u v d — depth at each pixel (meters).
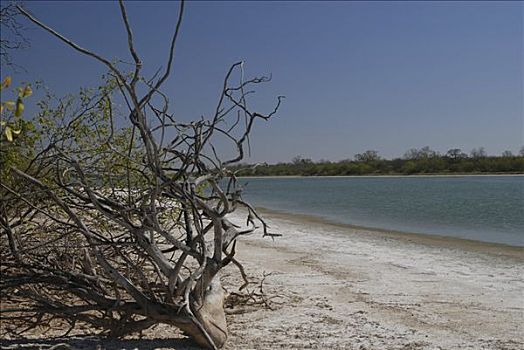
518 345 6.94
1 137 5.62
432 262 13.32
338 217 28.48
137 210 6.09
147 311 6.06
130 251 7.86
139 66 5.16
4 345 6.05
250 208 6.65
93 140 7.88
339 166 149.38
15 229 7.66
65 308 6.13
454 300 9.33
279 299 9.12
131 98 5.26
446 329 7.60
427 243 17.14
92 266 6.57
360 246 16.27
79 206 7.03
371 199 45.50
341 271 11.95
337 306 8.76
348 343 6.88
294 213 31.73
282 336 7.08
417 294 9.77
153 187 6.07
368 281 10.87
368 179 124.06
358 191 62.97
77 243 7.12
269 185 100.06
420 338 7.16
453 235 19.62
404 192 56.62
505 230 21.25
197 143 5.89
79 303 7.66
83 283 6.26
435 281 10.95
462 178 105.56
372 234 19.94
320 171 153.38
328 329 7.46
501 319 8.16
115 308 6.07
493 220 25.58
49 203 7.20
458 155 121.94
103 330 6.51
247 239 17.59
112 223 8.38
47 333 6.86
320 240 17.66
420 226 23.14
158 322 6.18
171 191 6.10
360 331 7.41
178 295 6.06
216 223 5.96
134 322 6.25
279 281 10.72
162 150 6.03
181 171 5.95
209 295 6.47
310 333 7.25
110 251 7.66
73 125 7.87
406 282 10.81
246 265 12.48
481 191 54.38
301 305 8.76
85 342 6.25
